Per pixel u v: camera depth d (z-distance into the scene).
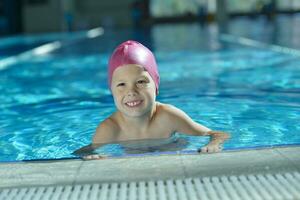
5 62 9.23
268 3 26.41
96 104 4.79
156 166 2.32
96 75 7.14
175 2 26.42
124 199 1.95
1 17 21.16
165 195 1.96
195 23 24.27
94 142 3.04
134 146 2.93
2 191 2.10
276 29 17.14
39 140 3.41
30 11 22.06
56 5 21.91
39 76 7.34
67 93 5.61
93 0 23.48
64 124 3.91
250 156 2.39
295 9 26.77
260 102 4.46
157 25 23.62
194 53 9.77
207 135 3.10
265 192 1.94
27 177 2.26
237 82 5.80
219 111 4.09
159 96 5.00
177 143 2.96
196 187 2.03
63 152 3.02
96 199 1.97
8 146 3.29
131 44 2.92
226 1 21.22
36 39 16.25
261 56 8.74
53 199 1.99
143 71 2.84
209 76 6.42
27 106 4.89
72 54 10.64
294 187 1.97
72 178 2.23
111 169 2.32
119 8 23.53
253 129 3.38
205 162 2.34
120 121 3.05
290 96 4.75
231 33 16.00
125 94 2.82
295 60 7.91
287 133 3.25
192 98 4.82
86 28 22.70
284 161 2.29
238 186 2.02
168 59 8.76
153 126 3.03
